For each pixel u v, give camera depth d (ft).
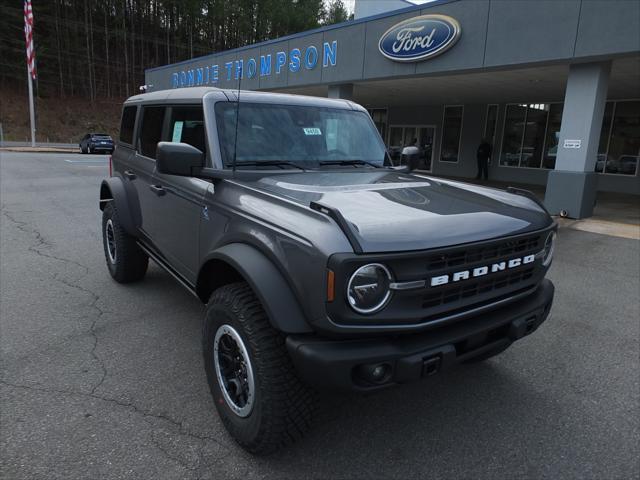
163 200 12.59
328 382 7.01
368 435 9.34
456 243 7.58
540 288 9.86
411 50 42.73
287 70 58.03
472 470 8.45
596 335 14.47
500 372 12.03
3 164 70.18
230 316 8.40
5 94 171.73
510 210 9.30
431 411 10.24
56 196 39.60
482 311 8.23
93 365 11.55
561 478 8.30
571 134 34.73
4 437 8.78
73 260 20.39
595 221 34.06
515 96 58.08
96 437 8.89
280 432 7.96
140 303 15.55
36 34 186.70
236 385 8.64
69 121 175.42
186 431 9.20
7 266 19.25
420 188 10.25
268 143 11.19
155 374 11.23
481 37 37.81
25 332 13.21
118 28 204.23
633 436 9.51
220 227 9.66
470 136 70.49
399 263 7.07
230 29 160.04
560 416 10.15
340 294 6.77
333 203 8.30
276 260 7.72
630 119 54.39
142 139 14.89
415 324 7.36
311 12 184.44
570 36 32.53
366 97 66.28
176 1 197.16
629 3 29.60
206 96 11.10
